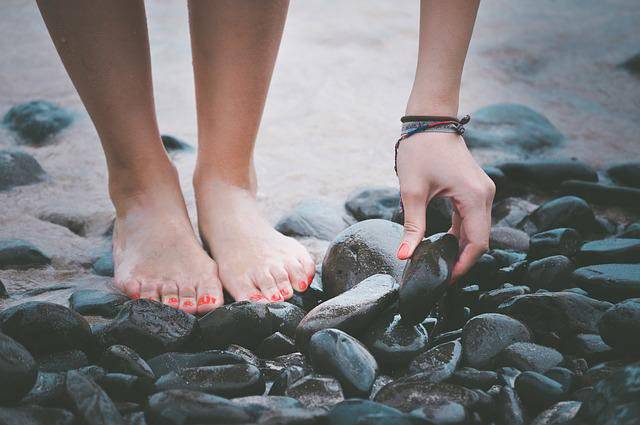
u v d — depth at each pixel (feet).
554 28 12.44
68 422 3.62
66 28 5.07
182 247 5.48
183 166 7.55
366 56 10.85
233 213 5.70
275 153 7.97
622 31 12.25
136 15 5.19
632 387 3.46
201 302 5.19
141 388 4.00
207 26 5.29
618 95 9.95
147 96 5.49
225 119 5.61
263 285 5.30
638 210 6.98
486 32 12.20
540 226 6.50
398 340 4.41
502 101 9.57
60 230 6.41
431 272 4.34
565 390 3.98
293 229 6.44
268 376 4.36
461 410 3.73
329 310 4.49
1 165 7.16
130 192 5.70
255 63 5.41
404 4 13.41
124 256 5.54
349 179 7.50
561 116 9.21
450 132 4.50
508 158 7.95
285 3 5.38
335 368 4.06
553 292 4.99
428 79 4.57
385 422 3.50
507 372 4.22
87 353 4.54
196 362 4.28
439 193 4.49
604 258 5.48
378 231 5.30
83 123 8.52
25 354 3.80
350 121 8.83
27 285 5.56
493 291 5.16
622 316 4.18
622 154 8.22
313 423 3.57
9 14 12.47
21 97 9.29
